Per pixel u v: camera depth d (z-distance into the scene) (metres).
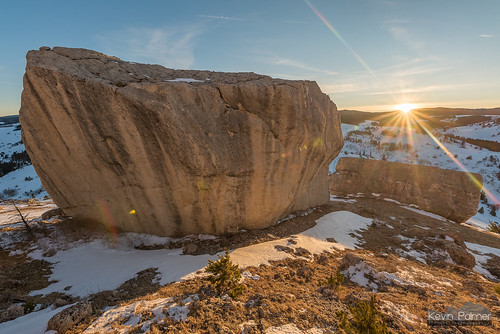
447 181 33.75
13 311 9.12
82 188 16.67
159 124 14.04
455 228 29.05
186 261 13.81
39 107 14.23
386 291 11.99
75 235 16.59
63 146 15.27
